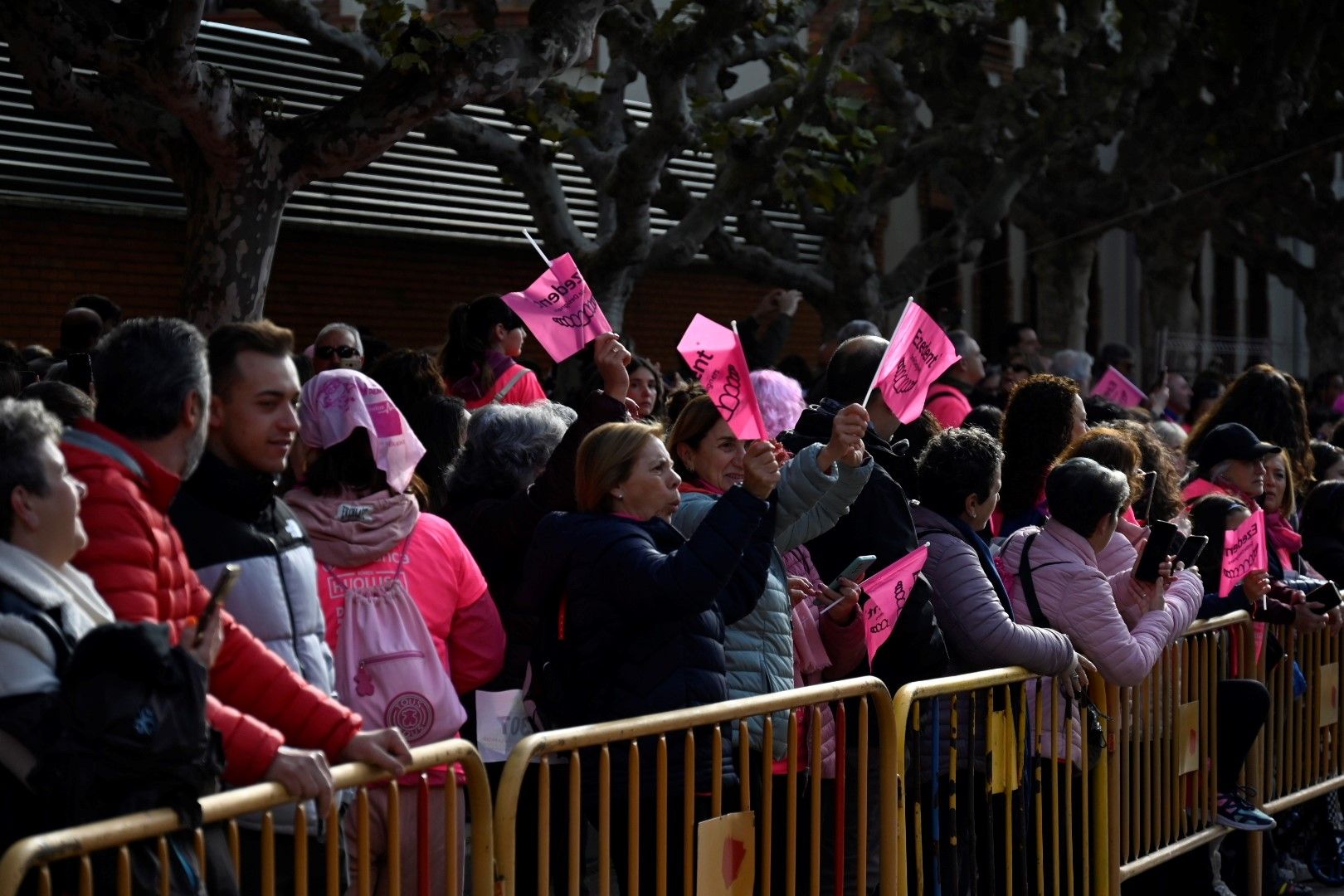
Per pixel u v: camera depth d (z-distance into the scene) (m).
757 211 16.02
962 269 23.44
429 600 4.73
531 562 4.79
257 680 3.75
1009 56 23.11
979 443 5.98
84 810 3.21
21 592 3.28
